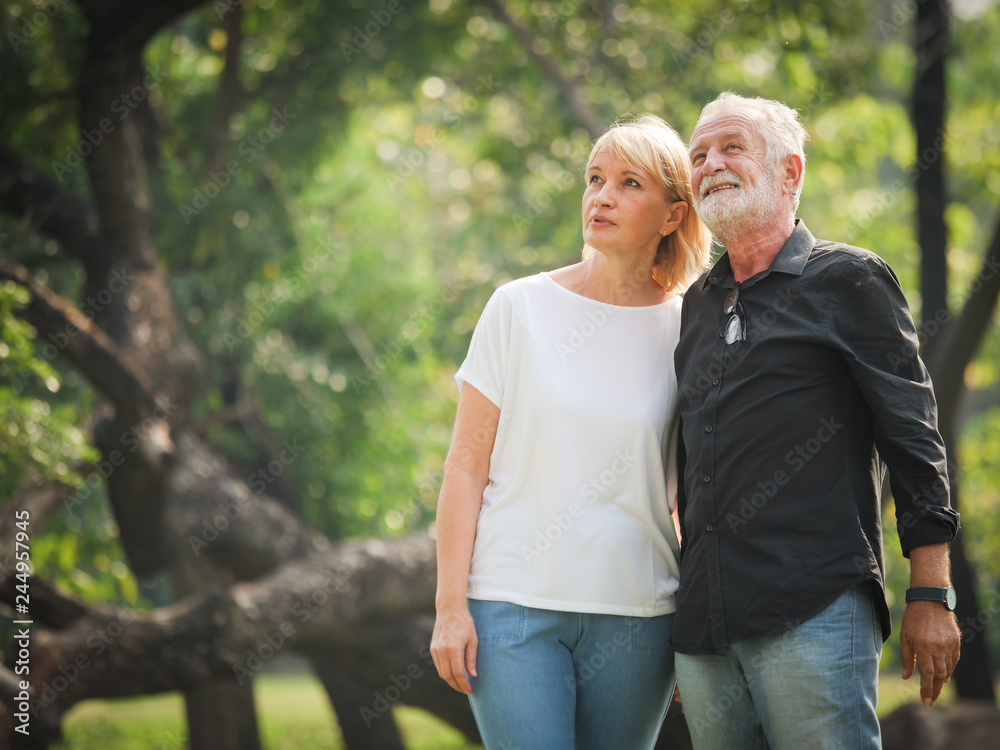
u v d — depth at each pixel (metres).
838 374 2.75
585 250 3.37
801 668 2.64
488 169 13.16
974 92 13.29
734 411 2.79
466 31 11.28
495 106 12.59
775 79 11.56
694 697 2.90
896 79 13.21
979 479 13.29
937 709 8.01
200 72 11.74
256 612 7.11
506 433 3.14
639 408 3.08
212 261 9.87
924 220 8.84
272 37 11.07
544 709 2.91
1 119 8.77
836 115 12.84
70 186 9.18
